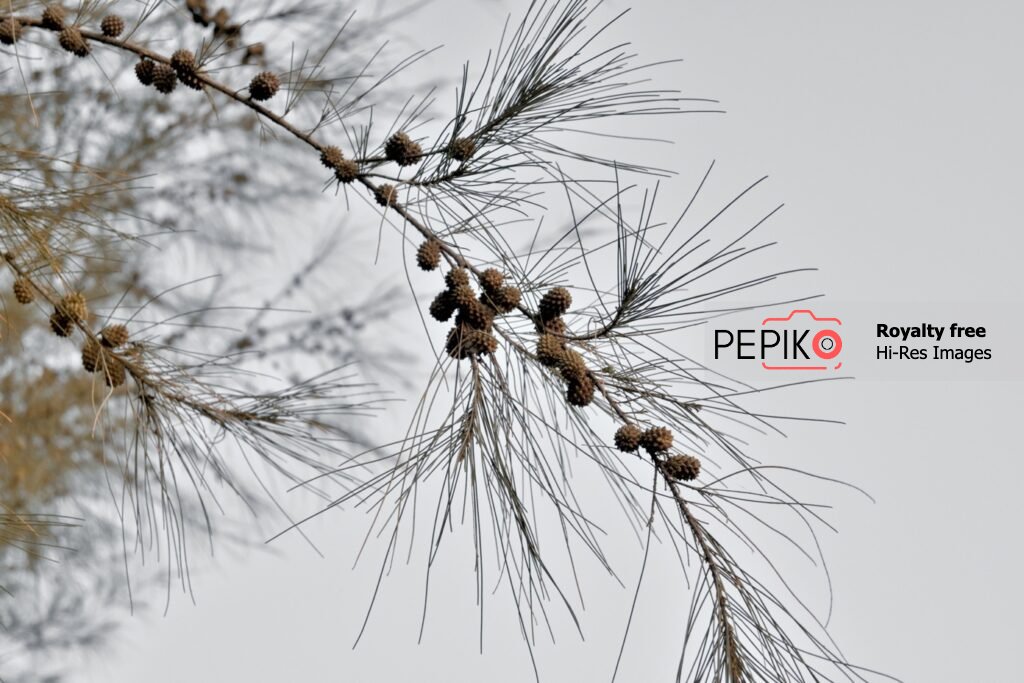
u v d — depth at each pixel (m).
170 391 2.42
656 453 2.28
